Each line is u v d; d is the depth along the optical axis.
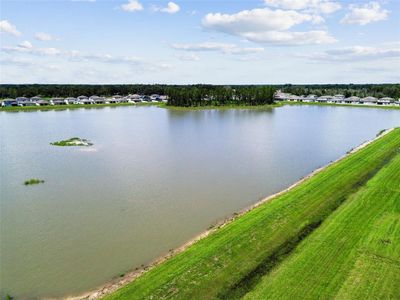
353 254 23.91
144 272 24.28
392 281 20.92
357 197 35.06
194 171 51.25
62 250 28.20
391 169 45.78
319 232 27.33
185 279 21.66
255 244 25.77
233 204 38.00
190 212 35.75
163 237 30.25
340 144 74.06
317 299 19.41
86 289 23.02
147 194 41.28
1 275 24.80
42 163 56.72
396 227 27.92
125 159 59.22
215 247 25.58
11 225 32.94
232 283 21.09
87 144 72.75
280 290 20.25
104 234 30.94
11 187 44.22
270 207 33.34
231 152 64.69
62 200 39.44
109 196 40.66
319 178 42.75
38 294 22.64
